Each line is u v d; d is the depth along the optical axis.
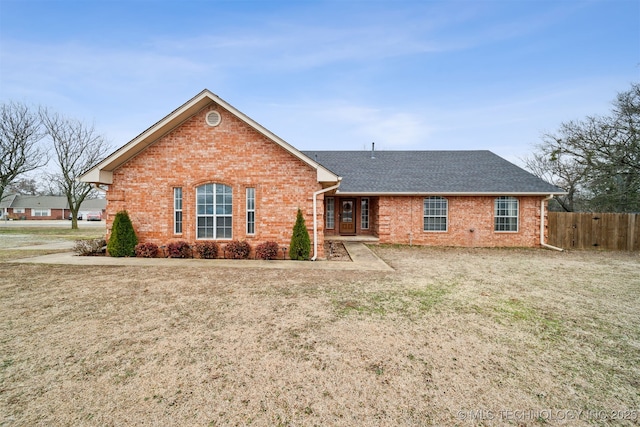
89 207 54.62
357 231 16.95
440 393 2.99
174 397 2.88
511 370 3.45
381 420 2.59
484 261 10.59
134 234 10.59
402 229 14.80
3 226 31.58
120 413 2.64
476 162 17.09
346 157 18.23
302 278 7.63
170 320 4.79
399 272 8.52
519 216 14.47
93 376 3.22
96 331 4.36
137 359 3.58
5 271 8.20
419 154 18.47
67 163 27.56
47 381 3.12
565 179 23.39
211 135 10.61
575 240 14.30
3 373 3.26
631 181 18.80
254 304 5.59
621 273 8.75
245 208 10.63
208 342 4.03
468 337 4.30
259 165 10.58
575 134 20.66
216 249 10.31
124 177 10.61
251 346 3.93
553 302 5.98
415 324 4.74
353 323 4.74
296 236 10.20
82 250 10.89
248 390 2.99
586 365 3.60
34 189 50.72
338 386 3.08
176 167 10.62
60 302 5.62
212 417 2.60
